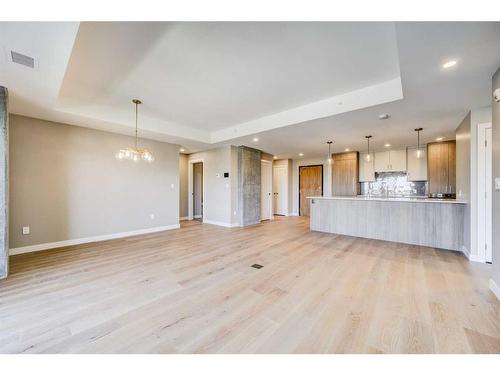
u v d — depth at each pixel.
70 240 4.15
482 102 3.04
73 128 4.21
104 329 1.71
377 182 7.23
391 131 4.65
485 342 1.55
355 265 3.09
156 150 5.58
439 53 1.97
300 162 9.01
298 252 3.71
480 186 3.21
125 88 3.24
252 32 2.06
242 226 6.30
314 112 3.81
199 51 2.36
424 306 2.02
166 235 5.06
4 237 2.65
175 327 1.74
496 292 2.21
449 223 3.89
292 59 2.51
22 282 2.53
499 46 1.86
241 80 3.00
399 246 4.10
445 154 5.62
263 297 2.20
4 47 1.87
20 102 3.10
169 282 2.54
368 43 2.22
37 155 3.79
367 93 3.23
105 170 4.64
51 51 1.94
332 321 1.81
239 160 6.43
